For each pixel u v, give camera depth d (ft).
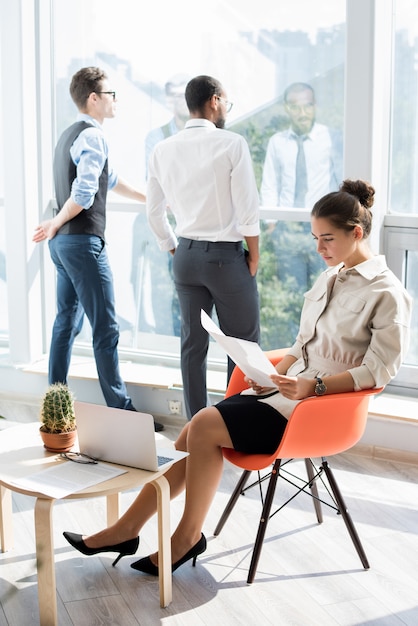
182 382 14.01
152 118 15.71
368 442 13.37
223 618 8.75
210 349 15.80
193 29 15.03
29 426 10.12
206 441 9.34
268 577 9.61
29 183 16.01
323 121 14.19
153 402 15.24
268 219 14.75
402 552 10.24
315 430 9.05
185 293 13.23
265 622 8.68
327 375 9.61
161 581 8.93
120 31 15.66
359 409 9.30
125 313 16.53
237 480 12.44
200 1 14.89
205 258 12.71
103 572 9.69
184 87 15.33
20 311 16.33
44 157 16.29
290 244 14.73
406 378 13.94
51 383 15.23
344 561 10.00
